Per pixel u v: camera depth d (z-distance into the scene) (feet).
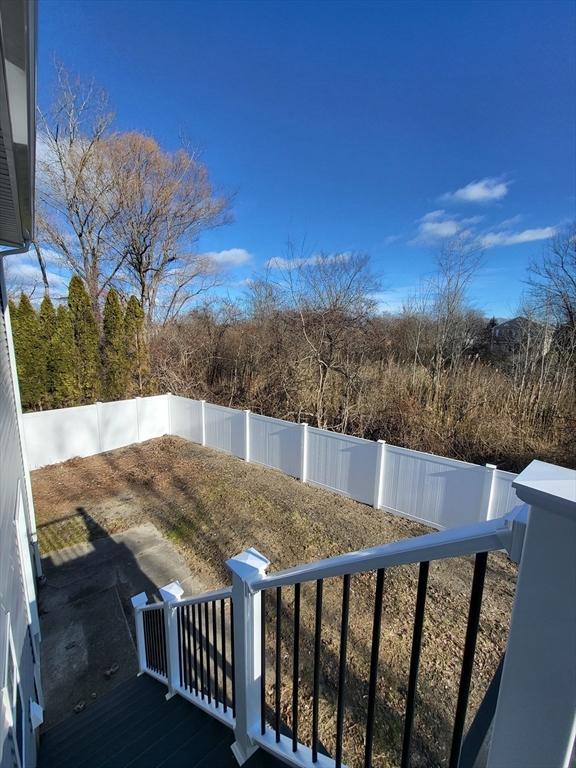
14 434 14.49
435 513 19.20
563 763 2.02
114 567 17.11
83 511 22.02
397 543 3.09
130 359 38.88
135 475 27.04
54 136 45.65
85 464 29.22
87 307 35.47
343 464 22.84
